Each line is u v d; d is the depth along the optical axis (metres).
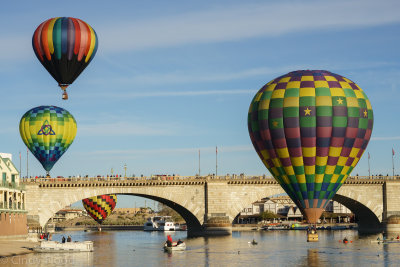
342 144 95.56
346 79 100.06
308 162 95.31
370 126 99.38
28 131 129.62
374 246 106.69
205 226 137.12
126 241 129.00
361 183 146.00
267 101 97.62
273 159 98.31
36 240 116.06
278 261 83.38
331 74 99.69
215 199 137.88
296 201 99.00
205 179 137.75
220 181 138.25
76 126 135.00
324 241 120.06
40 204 129.50
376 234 143.75
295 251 97.19
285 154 96.12
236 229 188.12
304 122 94.31
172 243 99.62
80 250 96.50
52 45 94.31
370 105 99.94
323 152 94.94
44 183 129.88
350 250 98.69
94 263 81.25
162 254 93.69
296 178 96.81
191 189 138.00
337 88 96.50
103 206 188.88
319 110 94.50
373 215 148.38
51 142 129.12
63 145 131.38
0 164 106.94
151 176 137.62
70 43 94.44
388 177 148.00
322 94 95.38
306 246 107.19
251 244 111.44
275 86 98.38
